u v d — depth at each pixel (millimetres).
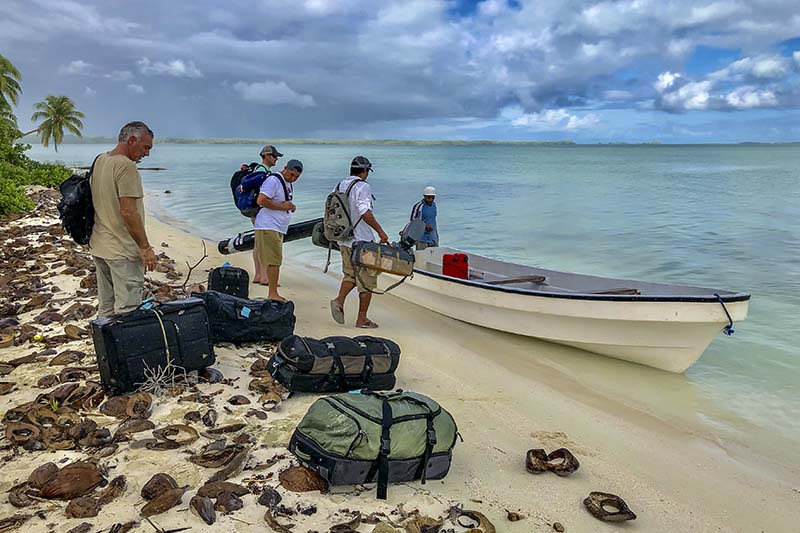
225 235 17078
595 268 13281
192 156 108438
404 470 3793
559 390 6145
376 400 3990
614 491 4141
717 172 56031
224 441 4129
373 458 3672
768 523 3932
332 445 3664
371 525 3393
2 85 46438
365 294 7535
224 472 3762
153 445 4055
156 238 15016
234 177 8570
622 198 29156
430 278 8625
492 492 3922
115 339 4590
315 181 40281
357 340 5375
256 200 8148
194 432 4250
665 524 3793
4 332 6297
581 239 17125
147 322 4801
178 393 4848
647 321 6539
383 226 19500
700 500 4164
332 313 7609
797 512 4098
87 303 7430
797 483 4520
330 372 5078
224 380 5234
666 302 6387
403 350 6973
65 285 8438
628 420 5512
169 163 74625
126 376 4668
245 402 4844
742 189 34406
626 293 7215
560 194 31609
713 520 3908
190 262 11656
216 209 23625
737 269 12859
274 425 4492
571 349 7449
